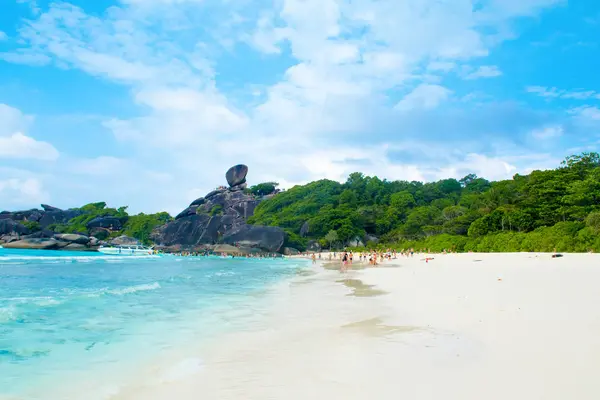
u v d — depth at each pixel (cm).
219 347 944
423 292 1792
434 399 567
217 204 14475
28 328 1184
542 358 721
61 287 2386
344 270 3959
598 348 764
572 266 2841
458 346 838
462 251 6825
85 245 10025
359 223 11612
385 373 694
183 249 11012
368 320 1188
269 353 873
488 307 1263
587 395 552
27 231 10456
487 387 600
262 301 1714
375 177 15300
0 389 687
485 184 14688
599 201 6109
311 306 1531
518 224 6481
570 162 7200
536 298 1386
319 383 664
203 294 1988
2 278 2989
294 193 14138
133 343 1000
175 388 675
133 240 12056
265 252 9869
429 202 13688
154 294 1994
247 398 613
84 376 753
